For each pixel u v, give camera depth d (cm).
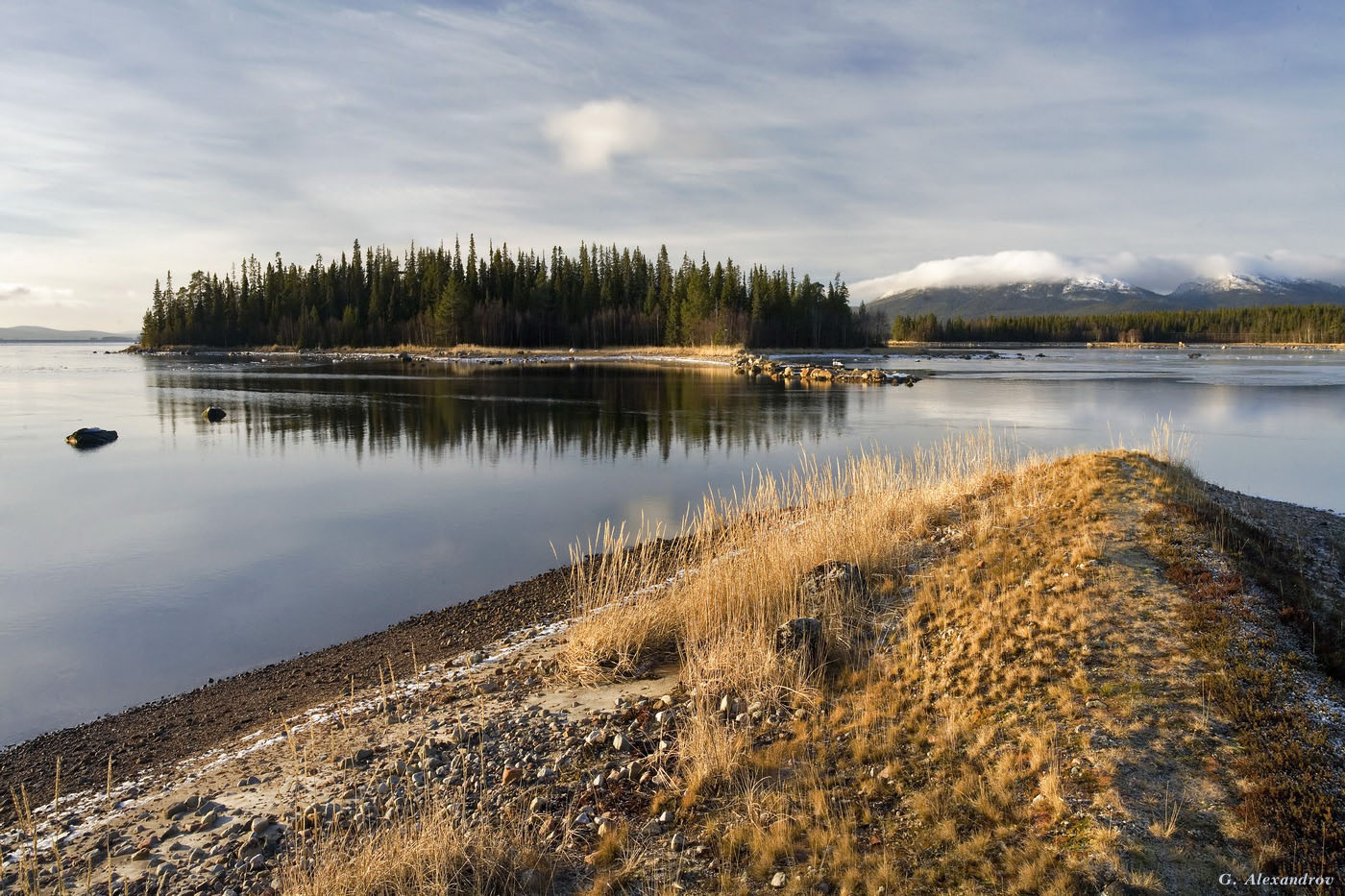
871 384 5522
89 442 2845
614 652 874
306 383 5641
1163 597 771
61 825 618
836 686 739
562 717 737
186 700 891
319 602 1221
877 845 507
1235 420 3312
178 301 12669
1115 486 1123
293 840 551
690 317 10500
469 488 2039
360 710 798
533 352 10025
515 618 1116
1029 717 621
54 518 1761
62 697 907
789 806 559
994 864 476
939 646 772
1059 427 3106
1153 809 498
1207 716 579
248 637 1085
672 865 511
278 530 1645
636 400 4359
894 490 1326
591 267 12188
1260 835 463
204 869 523
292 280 12369
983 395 4650
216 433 3094
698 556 1245
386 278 12188
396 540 1566
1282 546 970
